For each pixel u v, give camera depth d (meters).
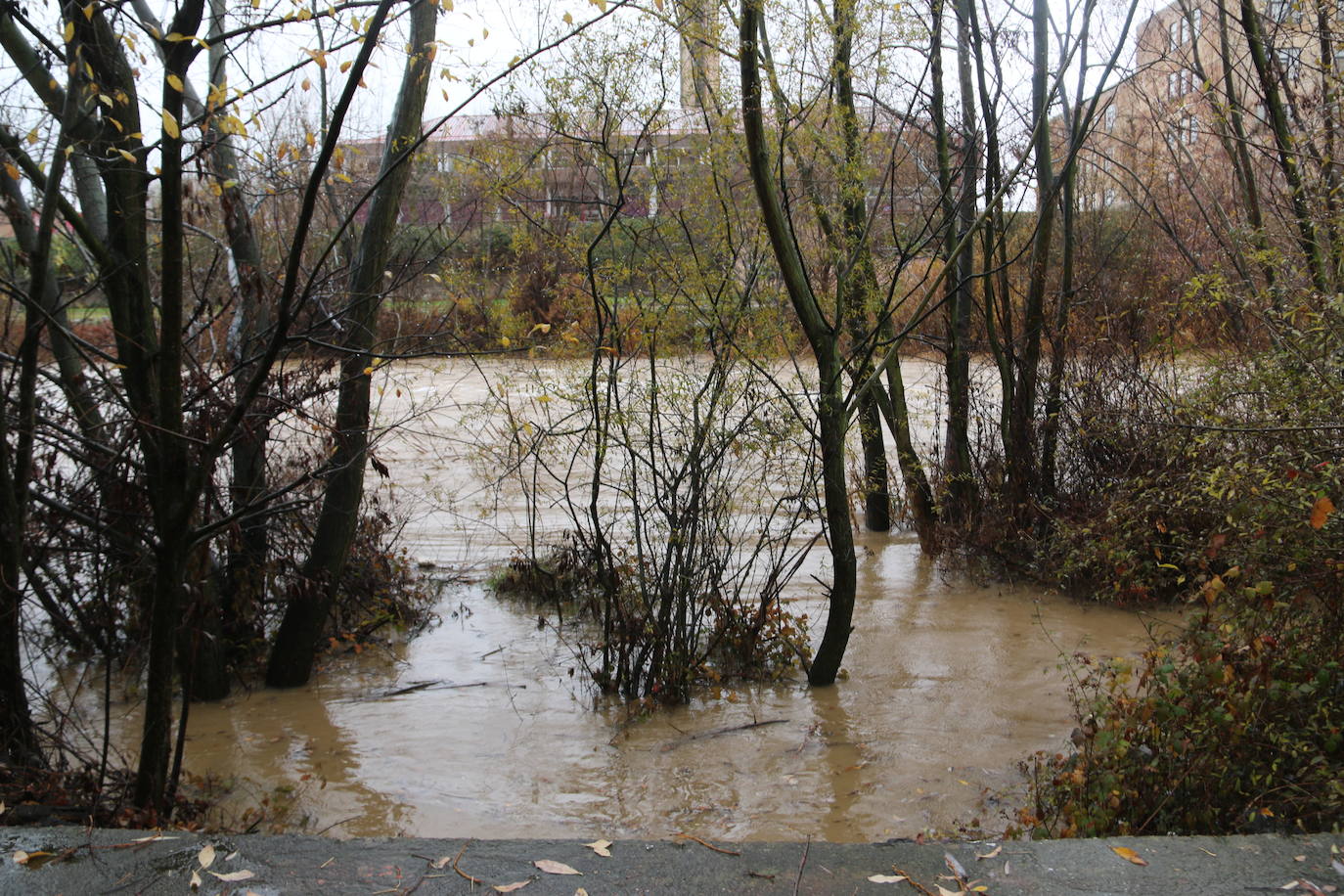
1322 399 4.91
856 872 2.74
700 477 6.01
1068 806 3.92
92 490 5.78
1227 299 6.25
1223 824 3.74
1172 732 3.94
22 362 4.20
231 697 5.97
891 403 9.02
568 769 4.96
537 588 7.70
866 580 8.02
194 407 5.33
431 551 8.74
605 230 5.52
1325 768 3.66
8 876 2.75
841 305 5.78
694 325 6.06
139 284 4.22
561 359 6.44
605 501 9.85
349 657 6.62
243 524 5.89
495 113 5.61
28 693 5.65
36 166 4.43
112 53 4.00
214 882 2.70
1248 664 3.95
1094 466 7.74
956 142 8.90
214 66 6.20
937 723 5.41
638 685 5.89
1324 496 4.24
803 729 5.39
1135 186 10.91
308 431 7.54
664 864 2.78
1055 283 9.77
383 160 5.85
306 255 8.62
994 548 7.96
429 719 5.61
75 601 6.27
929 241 6.44
